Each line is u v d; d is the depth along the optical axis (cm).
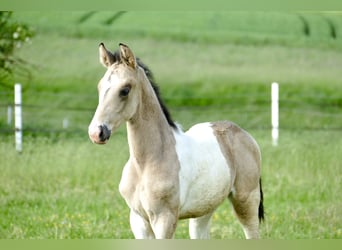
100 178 1269
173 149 657
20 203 1118
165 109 678
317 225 986
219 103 2692
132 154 650
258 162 779
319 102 2702
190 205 675
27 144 1505
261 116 2400
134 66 627
